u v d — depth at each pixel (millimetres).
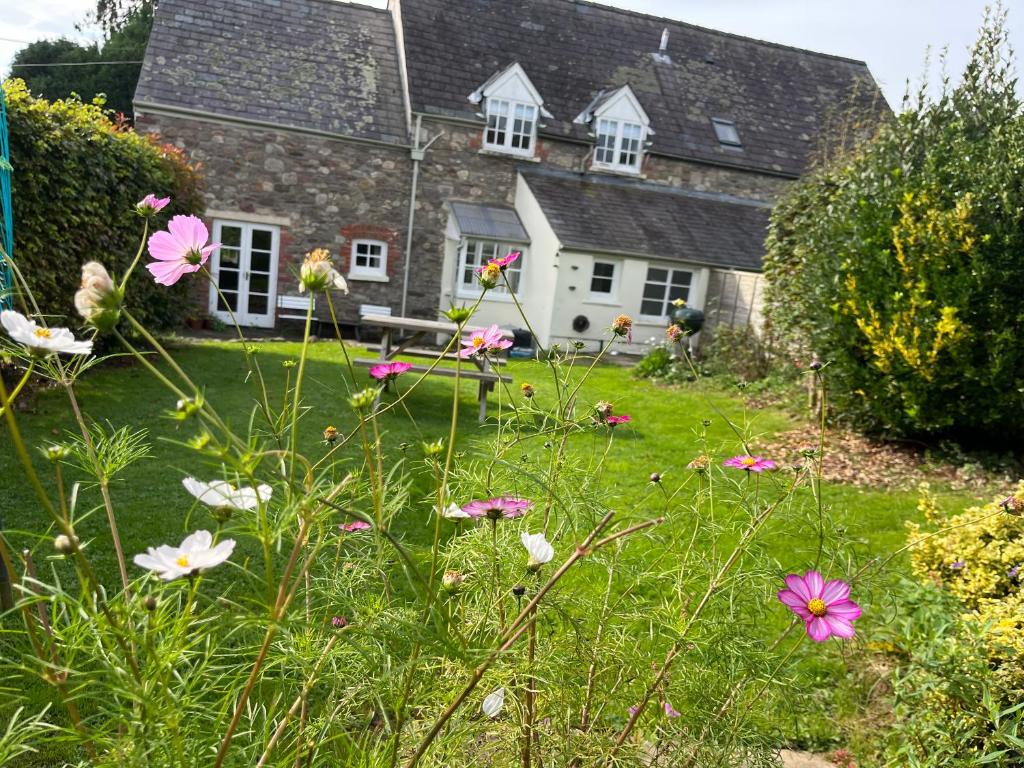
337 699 1586
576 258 13867
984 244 6363
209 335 12703
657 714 1821
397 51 15945
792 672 2008
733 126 17547
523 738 1602
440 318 15125
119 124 9000
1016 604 2748
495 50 16203
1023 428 6715
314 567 1967
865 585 2168
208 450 908
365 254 14781
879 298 7070
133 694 1002
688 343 11836
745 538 1869
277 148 13945
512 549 1810
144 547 3709
